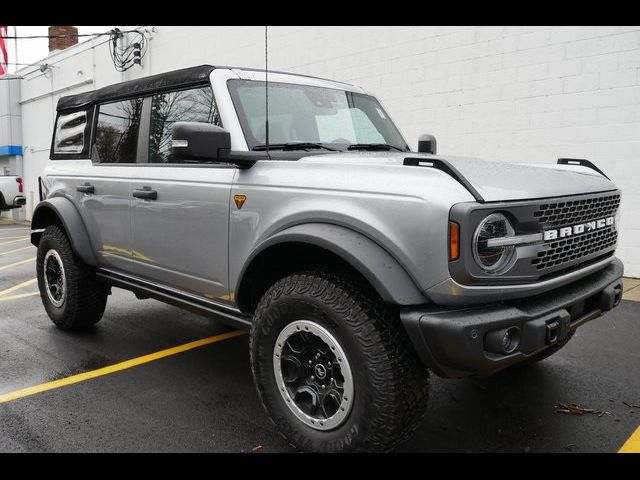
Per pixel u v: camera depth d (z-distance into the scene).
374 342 2.36
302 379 2.70
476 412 3.26
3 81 21.06
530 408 3.31
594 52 6.79
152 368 3.96
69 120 4.90
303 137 3.44
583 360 4.11
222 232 3.13
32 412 3.23
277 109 3.42
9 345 4.47
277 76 3.64
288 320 2.66
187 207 3.35
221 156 2.86
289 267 3.00
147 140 3.86
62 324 4.75
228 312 3.24
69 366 3.99
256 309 2.84
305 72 10.08
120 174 3.98
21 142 21.47
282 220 2.73
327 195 2.60
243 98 3.31
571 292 2.70
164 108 3.73
